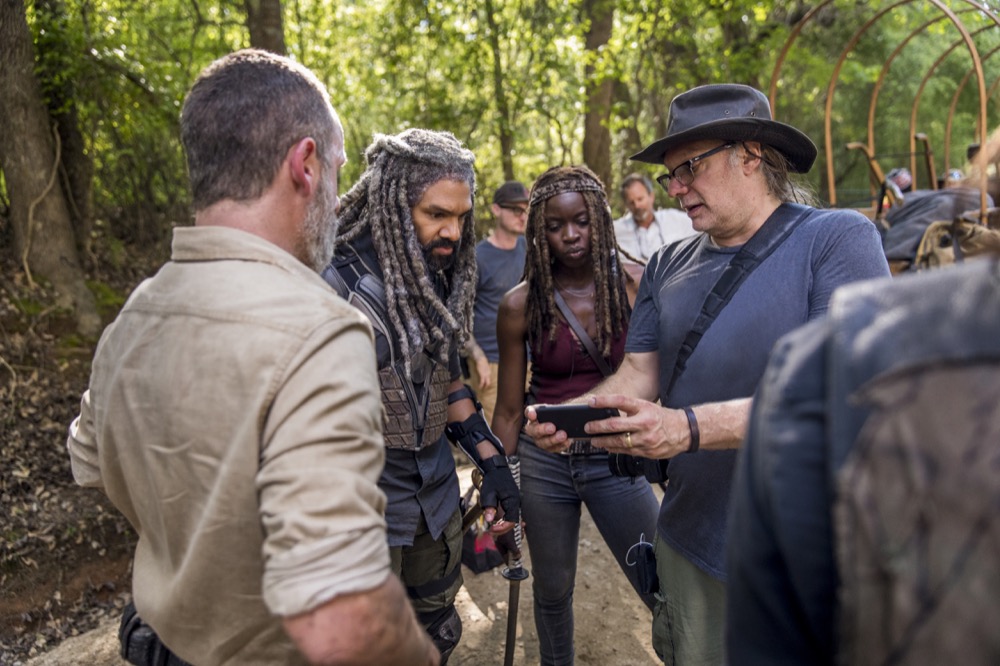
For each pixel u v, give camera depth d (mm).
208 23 8828
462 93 9867
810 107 12922
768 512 768
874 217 6098
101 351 1294
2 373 5305
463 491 4266
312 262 1325
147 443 1156
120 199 8203
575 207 2367
